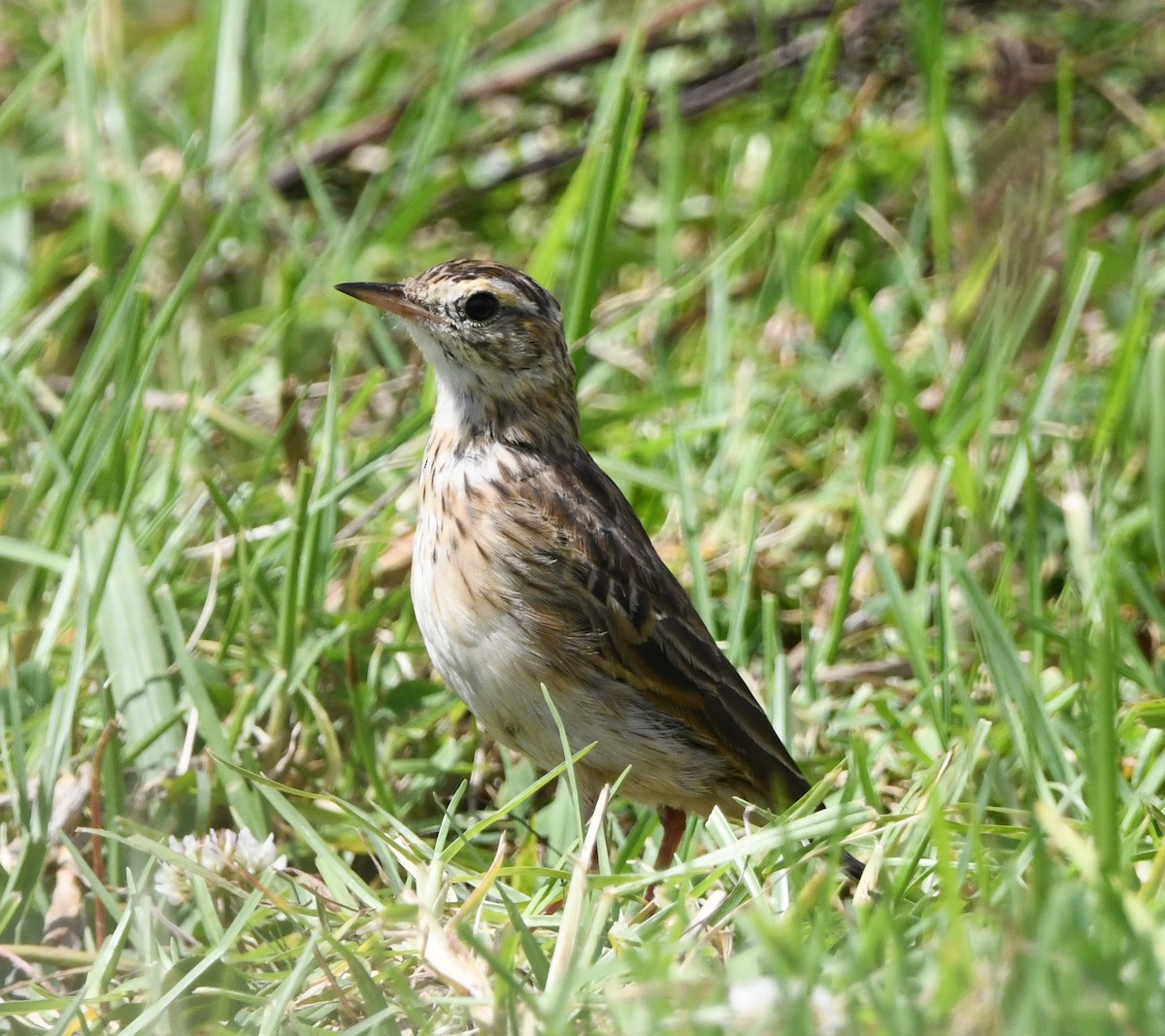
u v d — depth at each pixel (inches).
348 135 611.5
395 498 458.6
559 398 403.9
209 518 451.2
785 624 454.0
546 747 382.9
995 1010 235.9
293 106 625.9
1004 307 488.4
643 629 380.2
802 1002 238.8
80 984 328.8
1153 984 245.4
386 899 331.0
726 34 624.4
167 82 663.8
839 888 356.8
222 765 363.6
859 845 338.3
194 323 540.1
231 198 490.3
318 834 361.7
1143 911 253.4
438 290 394.6
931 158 538.3
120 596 396.5
